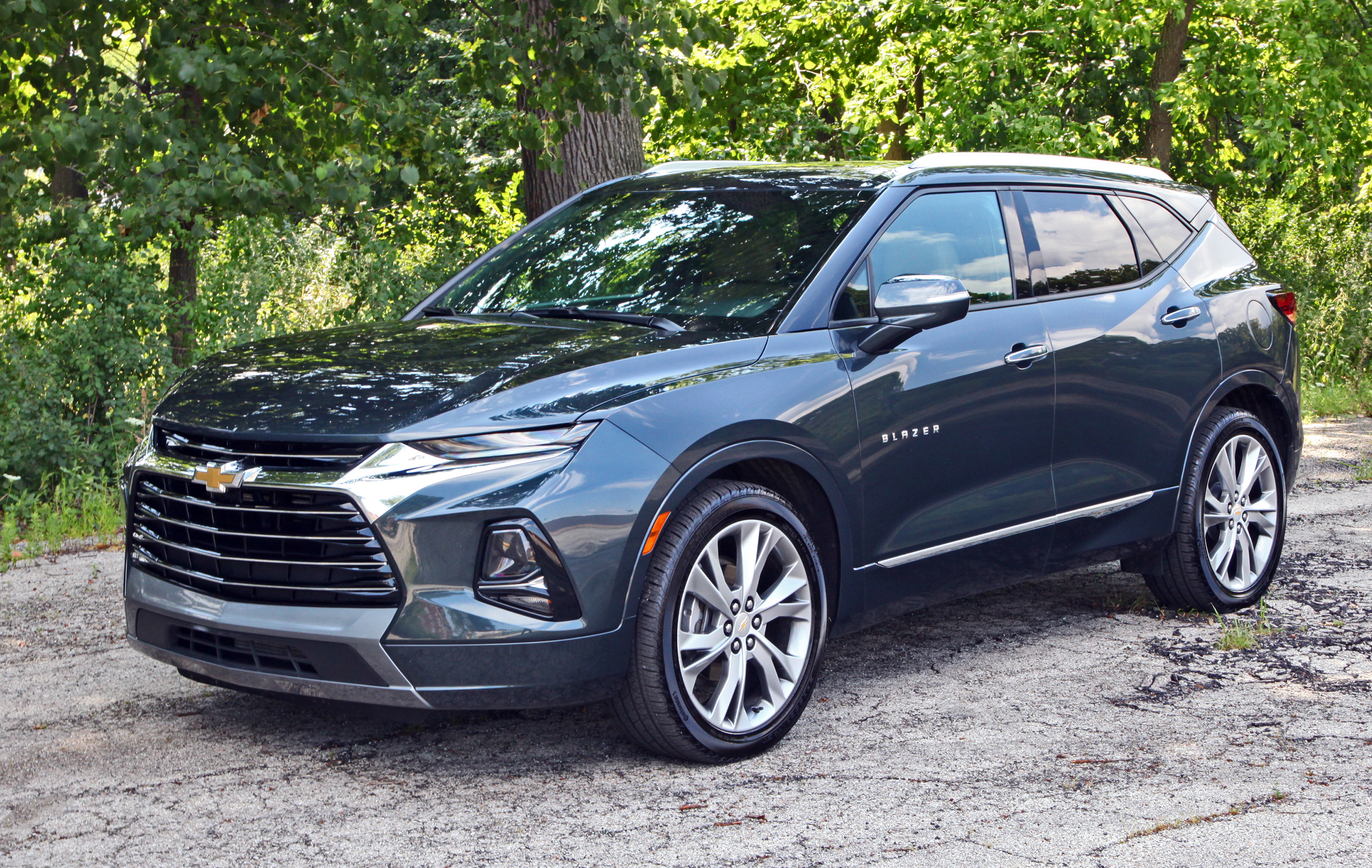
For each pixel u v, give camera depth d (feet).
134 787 11.93
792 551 13.10
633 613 11.83
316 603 11.50
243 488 11.67
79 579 21.12
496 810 11.37
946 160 16.12
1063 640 17.13
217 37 28.66
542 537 11.35
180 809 11.38
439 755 12.82
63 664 16.16
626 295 14.75
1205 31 55.83
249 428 11.80
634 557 11.75
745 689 13.25
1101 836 10.67
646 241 15.64
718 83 29.37
